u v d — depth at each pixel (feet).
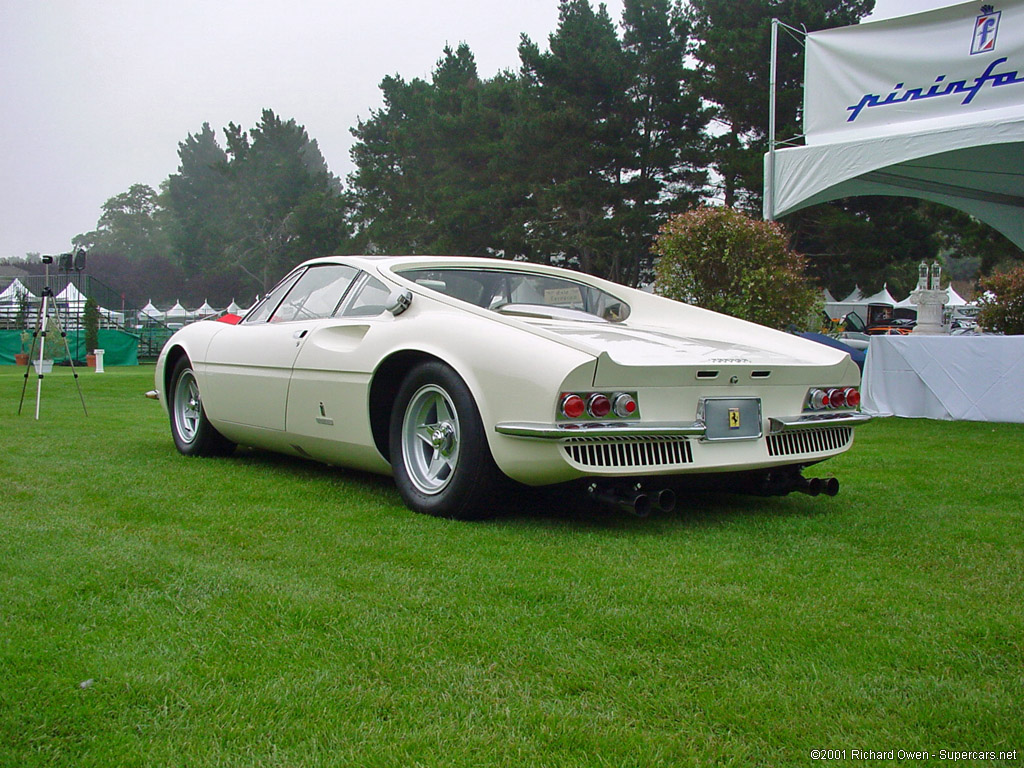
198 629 6.40
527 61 96.02
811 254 91.86
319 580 7.61
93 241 331.36
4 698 5.24
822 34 26.21
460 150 108.06
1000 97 22.59
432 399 10.53
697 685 5.64
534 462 9.12
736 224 26.32
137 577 7.57
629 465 9.27
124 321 111.14
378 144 139.54
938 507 11.68
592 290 13.55
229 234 197.88
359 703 5.27
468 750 4.76
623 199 96.27
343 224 151.33
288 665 5.80
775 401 10.48
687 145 94.32
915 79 24.21
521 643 6.24
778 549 9.14
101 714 5.09
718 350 10.80
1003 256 103.19
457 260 12.67
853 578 8.09
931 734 5.06
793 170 26.94
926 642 6.47
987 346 23.39
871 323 95.35
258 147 201.77
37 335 22.82
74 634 6.26
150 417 22.75
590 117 94.38
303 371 12.25
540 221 96.53
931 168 29.25
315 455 12.66
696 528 10.11
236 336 14.10
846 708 5.35
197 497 11.27
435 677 5.66
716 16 93.56
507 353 9.43
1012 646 6.43
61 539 8.84
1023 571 8.41
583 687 5.57
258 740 4.84
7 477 12.59
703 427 9.59
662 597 7.31
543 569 8.08
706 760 4.71
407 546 8.86
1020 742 4.97
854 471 14.90
